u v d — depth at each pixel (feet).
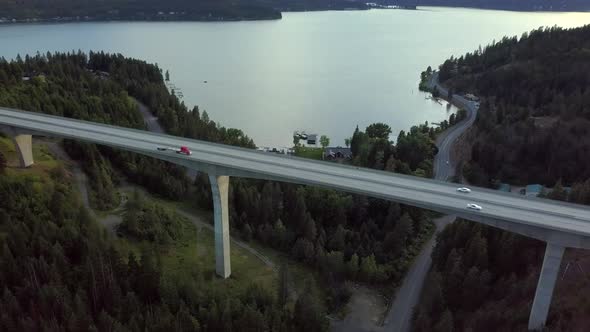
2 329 182.39
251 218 315.99
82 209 264.52
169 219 300.81
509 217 202.90
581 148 386.93
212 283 256.52
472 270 228.43
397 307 254.47
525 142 414.62
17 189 268.62
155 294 218.79
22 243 220.43
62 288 201.05
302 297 222.48
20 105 385.09
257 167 250.16
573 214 208.64
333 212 314.76
